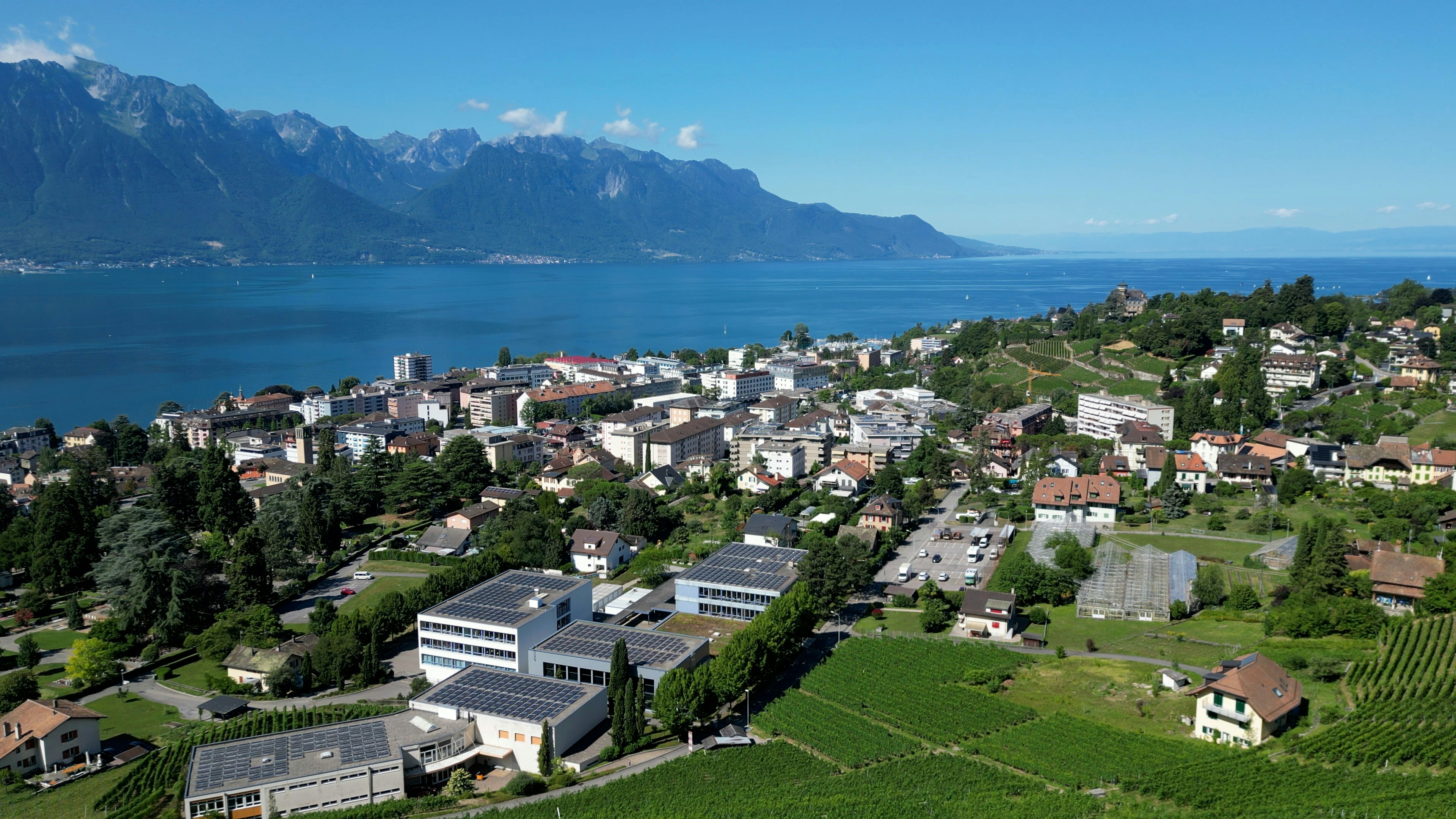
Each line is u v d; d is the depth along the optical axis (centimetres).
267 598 19475
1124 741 12425
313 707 15012
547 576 18288
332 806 12156
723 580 18050
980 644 16175
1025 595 18050
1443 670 13088
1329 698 13000
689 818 11281
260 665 16075
